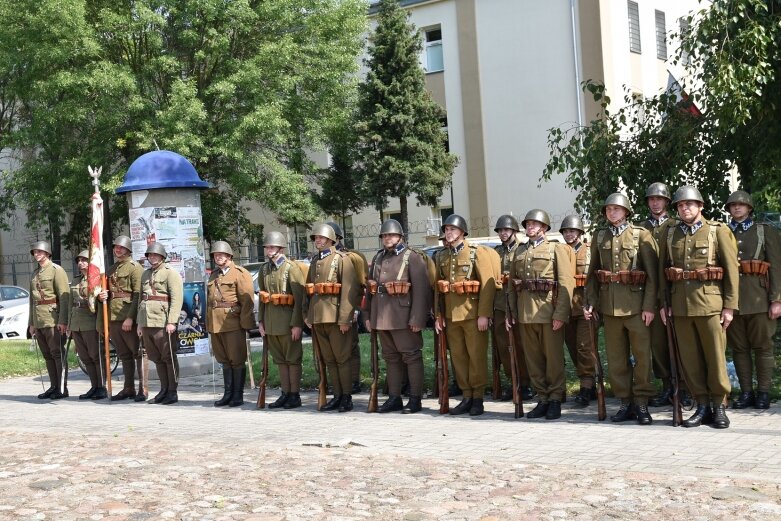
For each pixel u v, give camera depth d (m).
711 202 13.26
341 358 10.88
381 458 7.72
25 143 26.62
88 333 13.05
